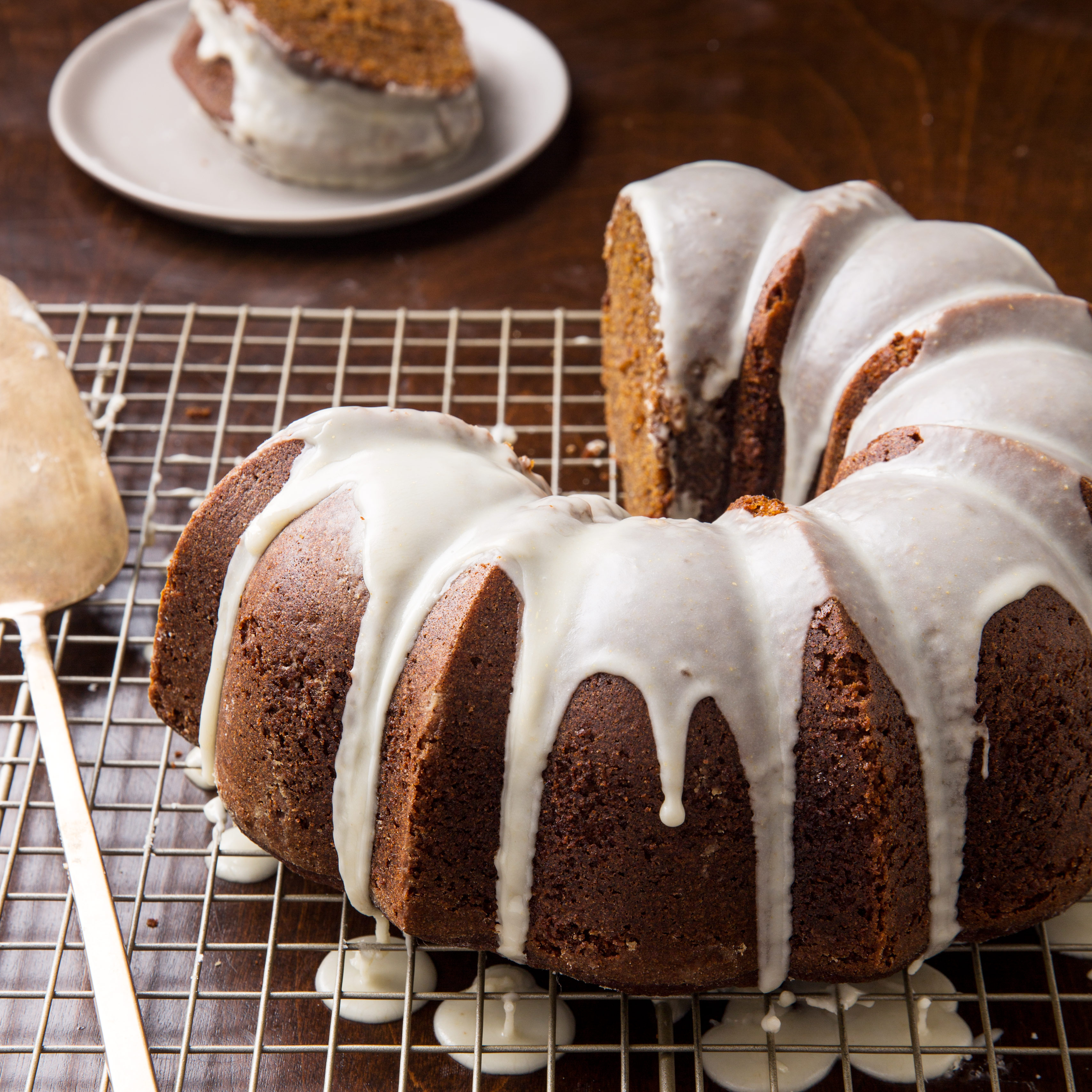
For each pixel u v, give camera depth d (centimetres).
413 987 78
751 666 74
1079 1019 78
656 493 86
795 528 75
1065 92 107
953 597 75
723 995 77
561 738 74
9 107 107
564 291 99
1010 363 80
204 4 101
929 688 75
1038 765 76
